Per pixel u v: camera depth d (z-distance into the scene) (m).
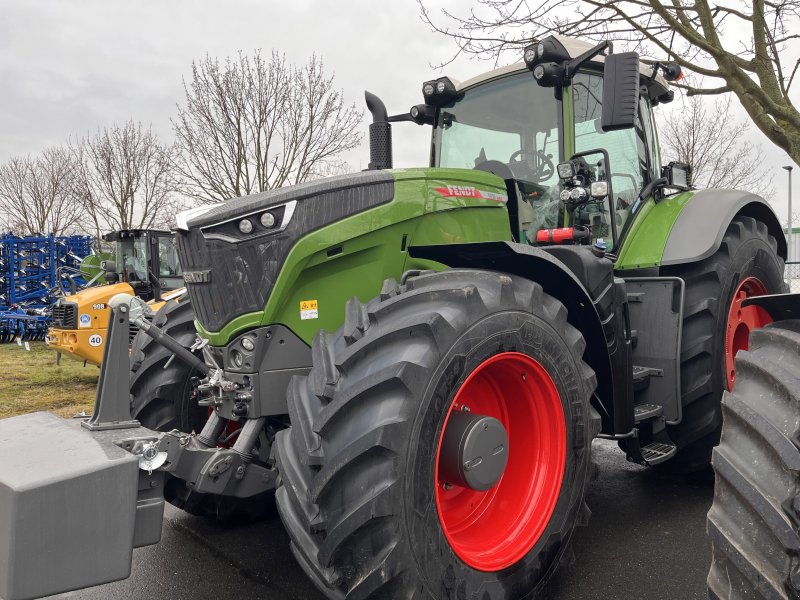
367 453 1.98
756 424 1.83
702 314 3.71
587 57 3.31
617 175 3.88
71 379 8.90
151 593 2.82
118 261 9.70
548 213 3.62
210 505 3.37
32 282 16.69
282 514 2.16
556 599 2.64
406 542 2.02
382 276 2.65
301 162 12.00
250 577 2.95
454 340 2.18
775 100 5.44
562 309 2.67
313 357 2.31
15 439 2.07
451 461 2.29
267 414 2.46
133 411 3.18
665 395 3.64
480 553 2.36
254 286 2.43
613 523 3.45
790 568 1.70
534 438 2.60
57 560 1.80
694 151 17.80
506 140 3.79
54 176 25.05
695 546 3.15
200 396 3.16
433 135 4.13
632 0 5.25
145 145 19.23
